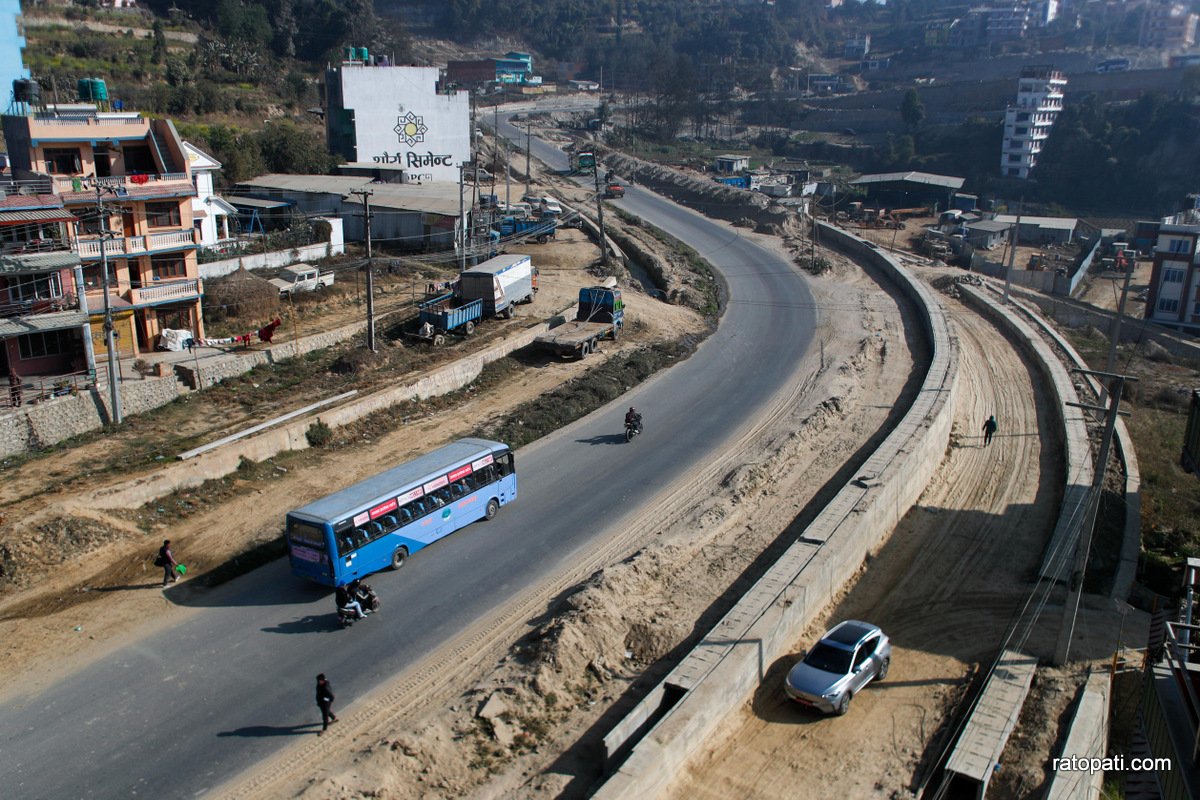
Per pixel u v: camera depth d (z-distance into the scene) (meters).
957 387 47.44
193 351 43.62
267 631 25.00
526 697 22.05
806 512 32.97
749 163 140.25
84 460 33.47
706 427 41.47
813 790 20.03
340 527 25.91
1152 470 39.38
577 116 168.38
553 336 49.91
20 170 40.47
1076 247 103.88
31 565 27.19
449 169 91.00
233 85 109.00
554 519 32.00
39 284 37.19
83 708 21.64
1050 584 29.52
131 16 119.06
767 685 23.75
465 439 33.59
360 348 45.88
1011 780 20.59
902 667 25.05
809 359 52.34
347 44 140.12
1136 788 18.33
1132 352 62.91
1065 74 158.88
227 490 33.06
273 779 19.36
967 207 124.75
